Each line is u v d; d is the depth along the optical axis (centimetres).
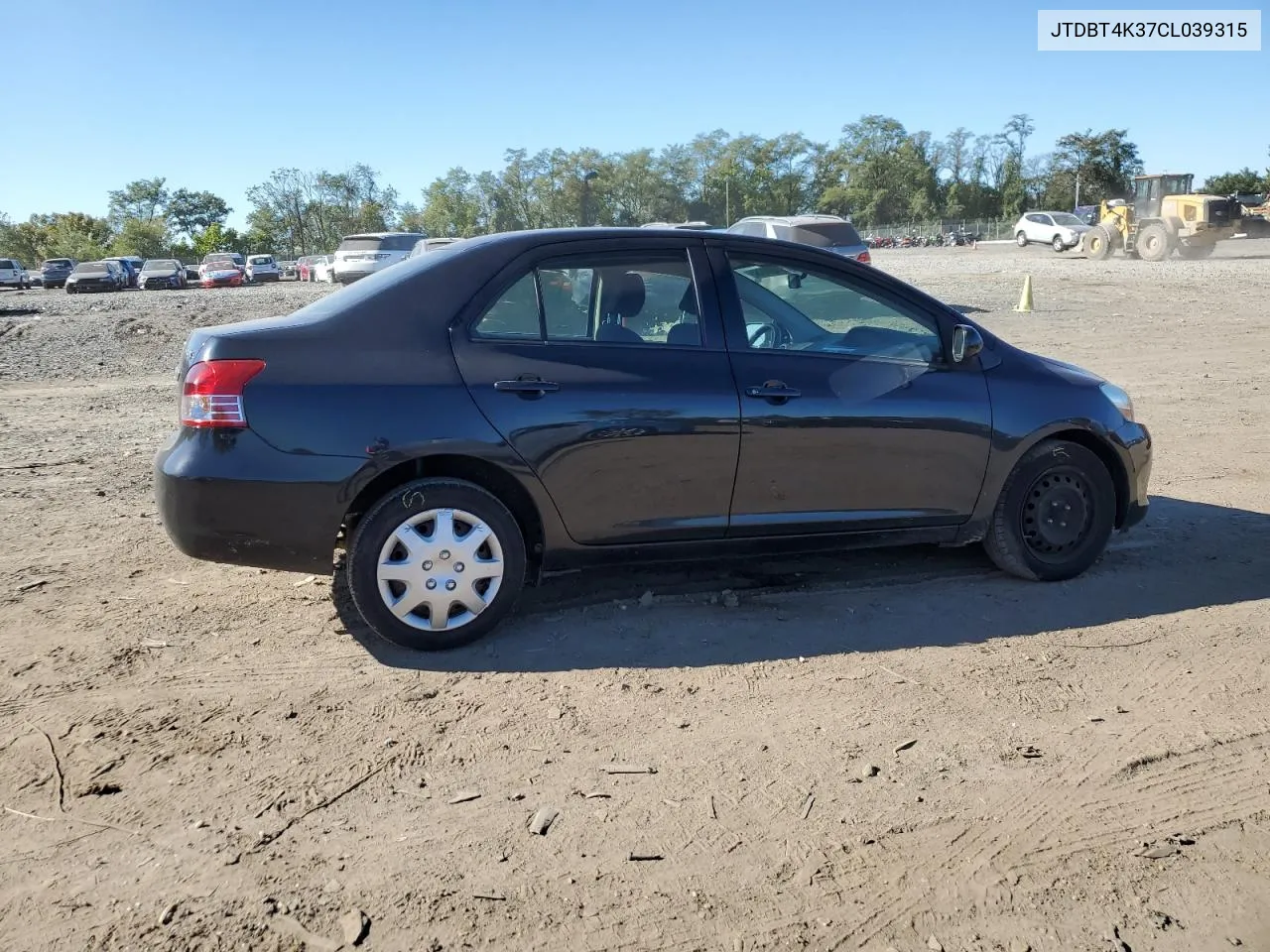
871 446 454
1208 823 301
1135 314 1873
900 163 11881
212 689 383
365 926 254
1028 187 11469
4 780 319
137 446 845
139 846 286
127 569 518
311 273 5112
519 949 247
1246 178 8475
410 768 329
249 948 246
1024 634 440
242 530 390
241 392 387
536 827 296
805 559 534
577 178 10062
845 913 261
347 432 392
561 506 419
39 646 422
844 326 468
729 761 334
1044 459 488
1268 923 259
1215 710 372
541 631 439
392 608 405
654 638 432
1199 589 496
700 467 432
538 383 411
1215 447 827
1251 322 1727
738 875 276
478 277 420
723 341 442
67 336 1847
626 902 264
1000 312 1923
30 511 630
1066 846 289
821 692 384
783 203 12300
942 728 357
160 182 11425
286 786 317
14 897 263
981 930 256
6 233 10025
